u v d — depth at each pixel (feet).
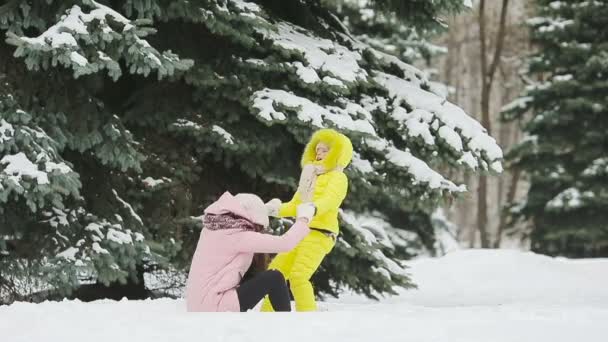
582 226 104.58
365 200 47.62
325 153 28.86
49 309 25.02
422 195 45.98
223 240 24.67
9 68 38.42
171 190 43.52
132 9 41.01
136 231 41.14
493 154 46.44
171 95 44.27
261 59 44.16
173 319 21.59
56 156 37.19
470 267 70.95
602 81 104.42
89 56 35.60
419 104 46.83
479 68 176.65
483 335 19.29
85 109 39.60
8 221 38.55
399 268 48.06
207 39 44.52
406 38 102.63
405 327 20.26
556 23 109.19
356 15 90.38
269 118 41.39
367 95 46.98
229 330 19.95
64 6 36.78
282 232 44.34
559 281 66.28
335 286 50.98
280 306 24.80
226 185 47.09
